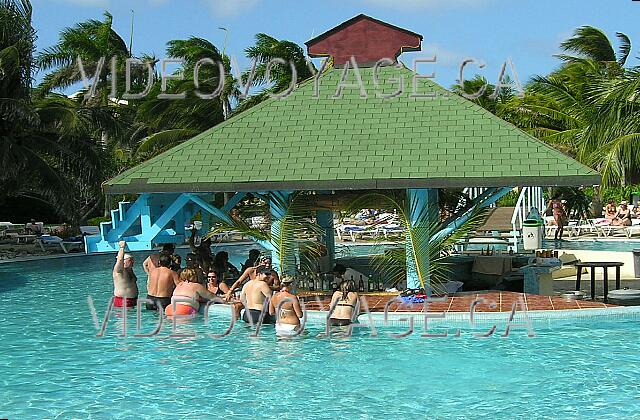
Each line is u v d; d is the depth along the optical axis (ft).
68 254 95.45
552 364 36.24
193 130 130.52
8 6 93.15
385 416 29.35
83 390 33.17
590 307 46.32
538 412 29.43
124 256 53.78
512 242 78.84
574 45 161.89
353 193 56.34
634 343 40.11
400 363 36.91
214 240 114.01
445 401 31.04
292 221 53.01
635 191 144.46
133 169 51.98
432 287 51.42
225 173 50.55
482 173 47.55
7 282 71.56
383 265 57.21
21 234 112.27
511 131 50.93
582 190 124.57
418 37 58.80
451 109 53.72
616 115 90.38
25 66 93.25
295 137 53.16
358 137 52.34
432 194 53.21
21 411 30.35
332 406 30.66
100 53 135.64
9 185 95.91
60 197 92.48
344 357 38.19
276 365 36.88
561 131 138.51
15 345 42.14
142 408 30.66
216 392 32.68
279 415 29.66
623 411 29.37
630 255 75.61
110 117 109.70
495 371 35.27
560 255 74.38
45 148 95.61
